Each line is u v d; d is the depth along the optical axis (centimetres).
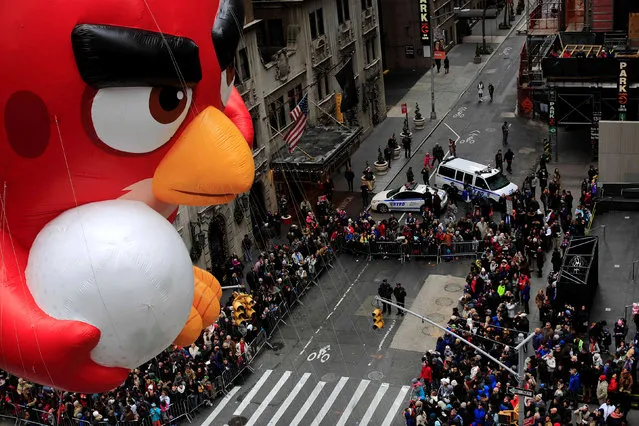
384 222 4291
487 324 3198
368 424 3055
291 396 3244
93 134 1214
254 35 4391
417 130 5869
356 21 5609
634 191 4188
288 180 4709
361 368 3378
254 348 3481
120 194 1281
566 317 3216
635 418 2873
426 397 3017
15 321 1175
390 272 4075
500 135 5634
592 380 2941
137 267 1202
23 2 1144
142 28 1197
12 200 1238
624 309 3416
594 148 4994
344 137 4856
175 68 1218
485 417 2773
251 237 4450
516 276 3616
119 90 1199
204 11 1288
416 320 3666
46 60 1155
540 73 5591
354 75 5631
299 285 3912
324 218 4444
